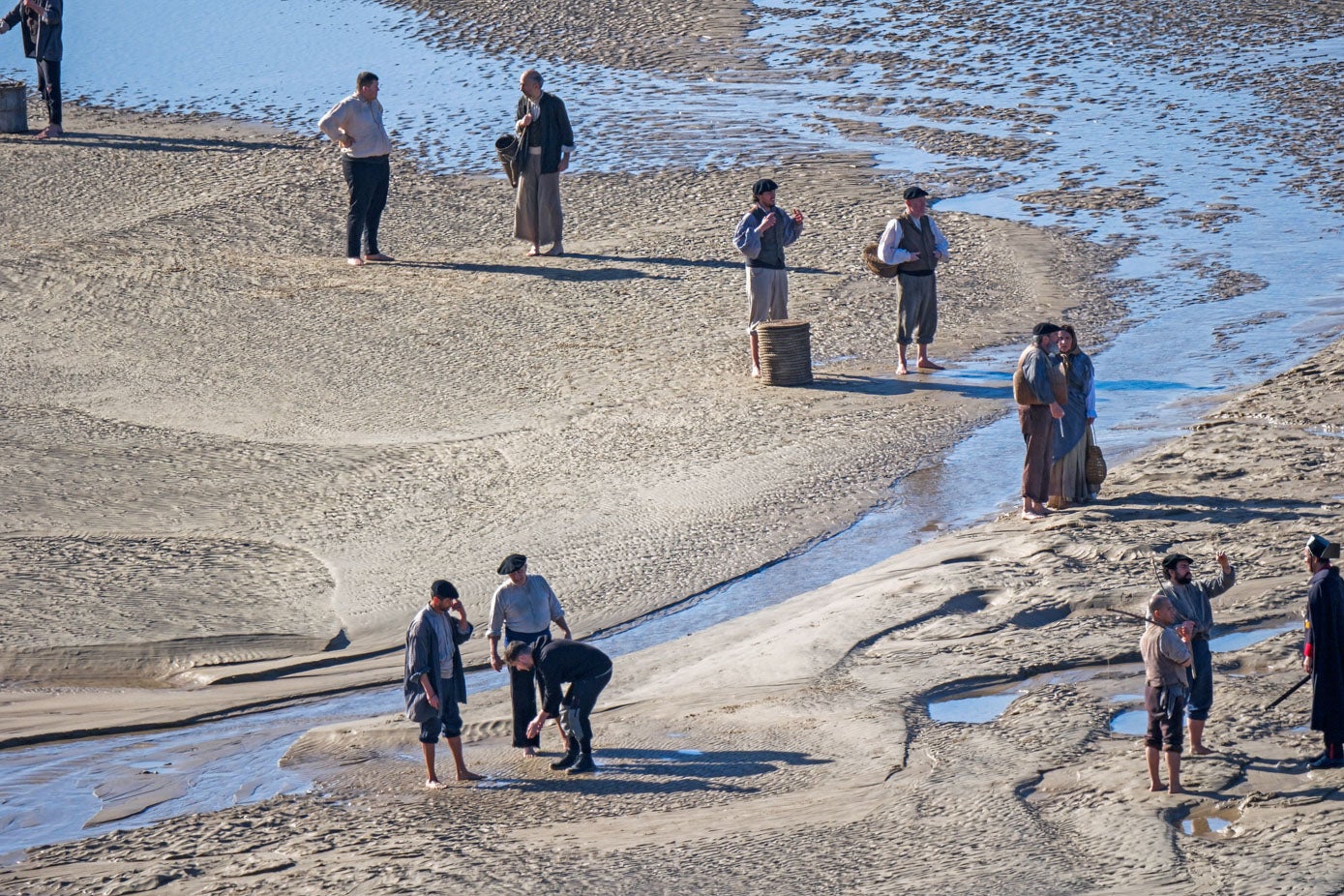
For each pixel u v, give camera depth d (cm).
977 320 8644
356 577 5466
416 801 3872
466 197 11656
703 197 11506
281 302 9156
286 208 11269
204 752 4319
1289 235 10062
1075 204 11062
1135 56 15475
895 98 14450
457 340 8444
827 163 12369
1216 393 7162
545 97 9925
